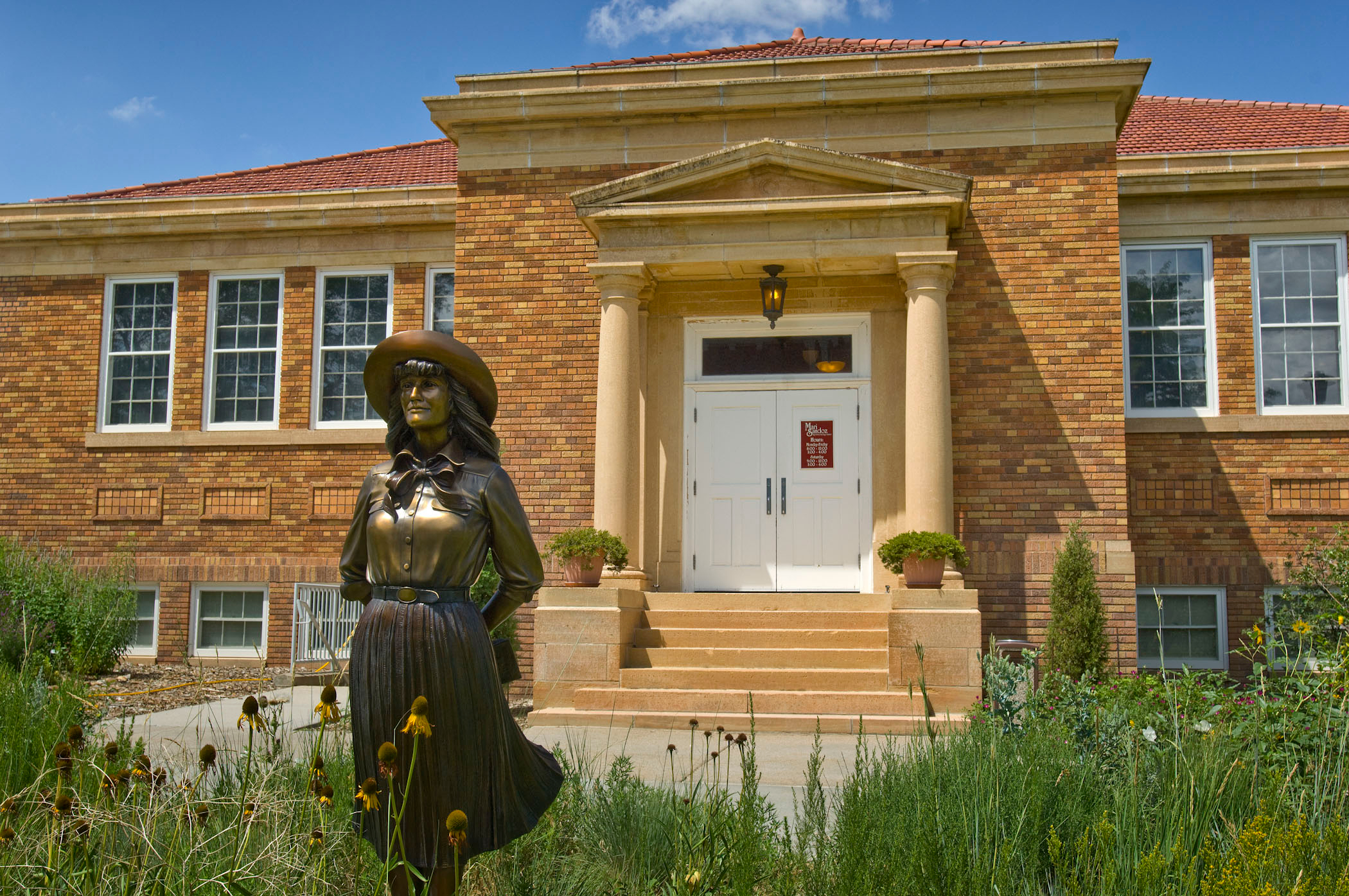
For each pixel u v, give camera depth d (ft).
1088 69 42.86
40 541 54.44
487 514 12.52
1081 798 15.60
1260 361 47.98
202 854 13.11
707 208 40.70
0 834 12.07
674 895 13.29
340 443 52.70
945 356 39.50
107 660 45.70
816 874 13.64
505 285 46.03
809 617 39.52
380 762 10.90
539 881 14.14
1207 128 54.85
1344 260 47.93
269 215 54.08
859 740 18.17
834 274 43.68
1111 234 42.88
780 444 44.75
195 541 53.26
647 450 44.83
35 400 55.67
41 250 56.44
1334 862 12.01
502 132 46.73
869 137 44.65
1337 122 53.83
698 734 32.94
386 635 11.93
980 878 12.57
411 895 11.19
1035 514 42.16
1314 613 42.22
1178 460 47.21
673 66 45.78
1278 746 18.33
